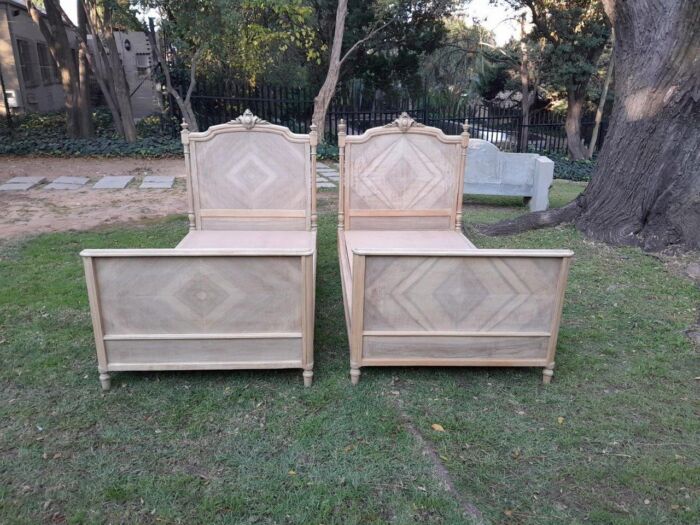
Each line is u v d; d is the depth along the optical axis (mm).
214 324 2795
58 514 2037
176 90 12336
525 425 2637
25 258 4832
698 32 4711
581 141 15805
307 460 2355
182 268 2676
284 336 2846
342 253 4109
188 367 2855
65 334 3438
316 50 15273
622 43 5266
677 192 5059
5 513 2031
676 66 4863
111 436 2479
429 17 16062
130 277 2676
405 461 2361
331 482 2225
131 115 11883
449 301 2840
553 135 16062
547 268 2795
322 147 11539
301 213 4434
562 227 5879
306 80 16125
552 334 2914
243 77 13320
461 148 4406
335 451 2416
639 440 2533
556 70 14750
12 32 13930
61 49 11734
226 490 2166
